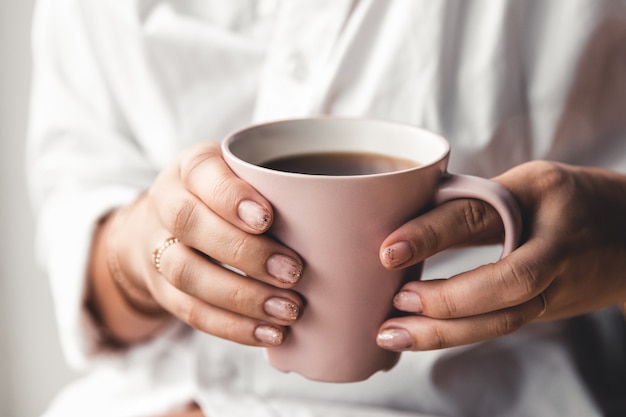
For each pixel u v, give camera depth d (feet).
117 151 2.21
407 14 1.93
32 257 3.40
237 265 1.33
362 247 1.29
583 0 1.90
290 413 1.93
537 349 1.95
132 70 2.17
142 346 2.11
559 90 1.95
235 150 1.36
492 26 1.93
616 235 1.53
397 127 1.44
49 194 2.23
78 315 1.96
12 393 3.67
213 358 2.04
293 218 1.28
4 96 3.12
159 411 2.01
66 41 2.22
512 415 1.95
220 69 2.13
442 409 1.96
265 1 2.10
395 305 1.35
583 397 1.92
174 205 1.37
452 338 1.36
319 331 1.36
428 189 1.30
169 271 1.43
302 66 2.02
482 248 1.99
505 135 1.98
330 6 1.97
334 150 1.46
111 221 1.94
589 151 2.01
